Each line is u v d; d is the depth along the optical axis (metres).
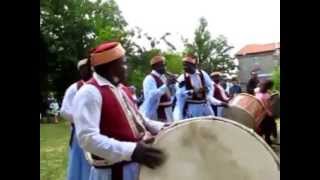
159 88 8.03
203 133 3.07
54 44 33.59
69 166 5.18
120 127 3.36
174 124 3.14
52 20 34.59
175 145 3.09
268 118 9.64
